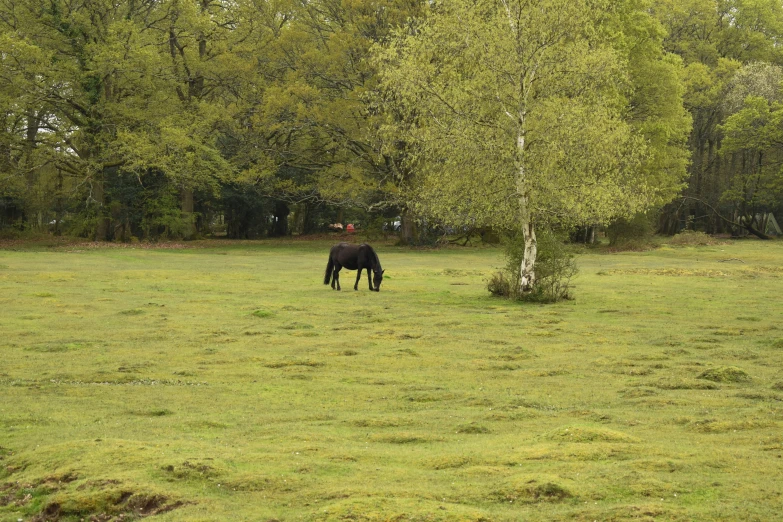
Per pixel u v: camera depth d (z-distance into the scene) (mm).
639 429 9586
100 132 51406
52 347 15992
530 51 24531
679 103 55094
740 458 7926
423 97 25484
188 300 24375
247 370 14094
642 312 22594
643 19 54188
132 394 12047
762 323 20234
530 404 11406
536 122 24688
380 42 51000
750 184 70625
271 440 9164
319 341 17344
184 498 6855
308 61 54344
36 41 50250
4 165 49000
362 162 57219
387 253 51219
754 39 77062
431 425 10062
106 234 56094
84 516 6719
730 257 47625
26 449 8734
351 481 7359
